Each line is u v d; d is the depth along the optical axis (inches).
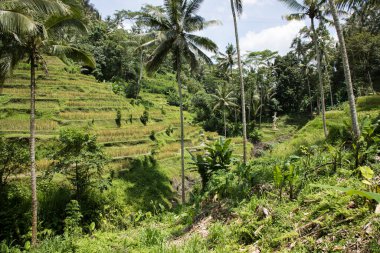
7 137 687.7
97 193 609.6
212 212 329.4
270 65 2070.6
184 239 286.4
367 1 494.6
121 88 1568.7
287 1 693.9
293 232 192.5
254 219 244.7
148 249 285.6
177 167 887.7
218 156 574.2
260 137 1583.4
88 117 956.0
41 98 958.4
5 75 469.4
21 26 342.0
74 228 458.3
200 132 1491.1
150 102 1578.5
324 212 198.5
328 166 311.3
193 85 2337.6
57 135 760.3
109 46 1779.0
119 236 370.6
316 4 690.2
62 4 383.9
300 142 661.3
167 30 683.4
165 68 2571.4
